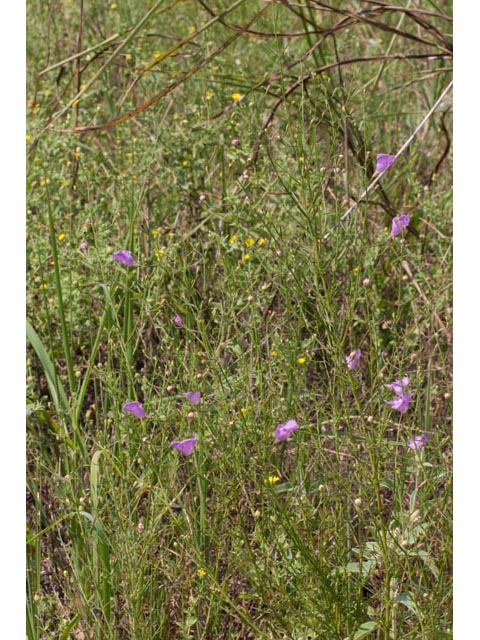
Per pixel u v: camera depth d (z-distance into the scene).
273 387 1.08
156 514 1.01
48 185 1.47
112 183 1.57
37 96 1.75
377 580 1.06
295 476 1.04
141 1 2.02
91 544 1.04
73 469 1.12
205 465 1.07
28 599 1.02
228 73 1.71
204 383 1.07
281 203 1.29
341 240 1.13
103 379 1.11
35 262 1.39
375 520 0.92
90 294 1.36
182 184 1.49
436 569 0.93
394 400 0.96
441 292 1.32
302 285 1.17
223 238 1.24
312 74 1.35
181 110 1.72
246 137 1.41
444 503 0.97
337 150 1.34
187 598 1.02
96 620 0.98
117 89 1.88
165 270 1.21
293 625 0.91
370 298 1.24
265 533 1.02
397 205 1.65
